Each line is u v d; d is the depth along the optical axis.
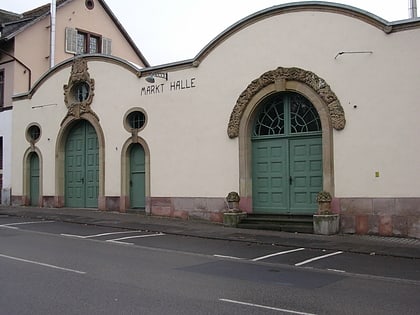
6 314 6.05
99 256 10.51
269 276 8.71
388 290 7.68
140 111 19.12
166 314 6.14
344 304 6.77
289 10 15.60
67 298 6.85
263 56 16.08
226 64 16.89
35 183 23.23
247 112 16.31
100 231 14.84
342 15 14.68
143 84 19.08
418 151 13.38
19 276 8.30
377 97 14.04
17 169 23.69
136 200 19.42
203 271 9.08
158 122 18.58
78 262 9.73
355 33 14.46
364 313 6.33
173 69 18.23
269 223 15.35
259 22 16.20
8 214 19.61
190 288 7.62
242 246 12.27
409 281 8.38
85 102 20.92
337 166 14.58
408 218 13.45
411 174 13.45
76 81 21.33
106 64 20.31
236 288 7.68
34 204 23.19
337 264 9.98
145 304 6.60
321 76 14.96
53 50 26.02
